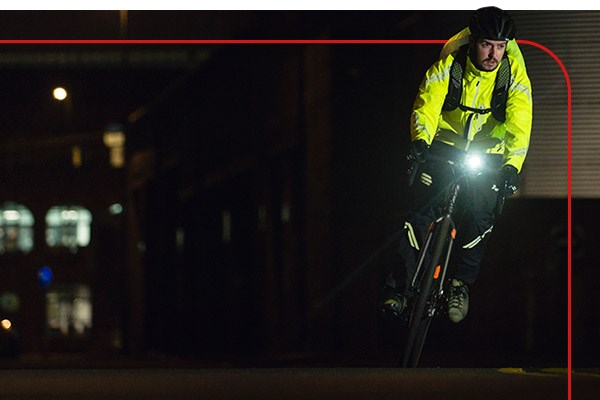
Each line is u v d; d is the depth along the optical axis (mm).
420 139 11148
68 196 98938
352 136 34000
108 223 98750
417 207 11773
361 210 33656
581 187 28781
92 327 98375
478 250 11891
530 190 28844
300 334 39625
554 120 28641
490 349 30719
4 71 89500
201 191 55656
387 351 31516
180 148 60344
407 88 31516
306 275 38469
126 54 56312
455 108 11445
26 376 10703
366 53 33375
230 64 49188
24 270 99125
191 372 10969
